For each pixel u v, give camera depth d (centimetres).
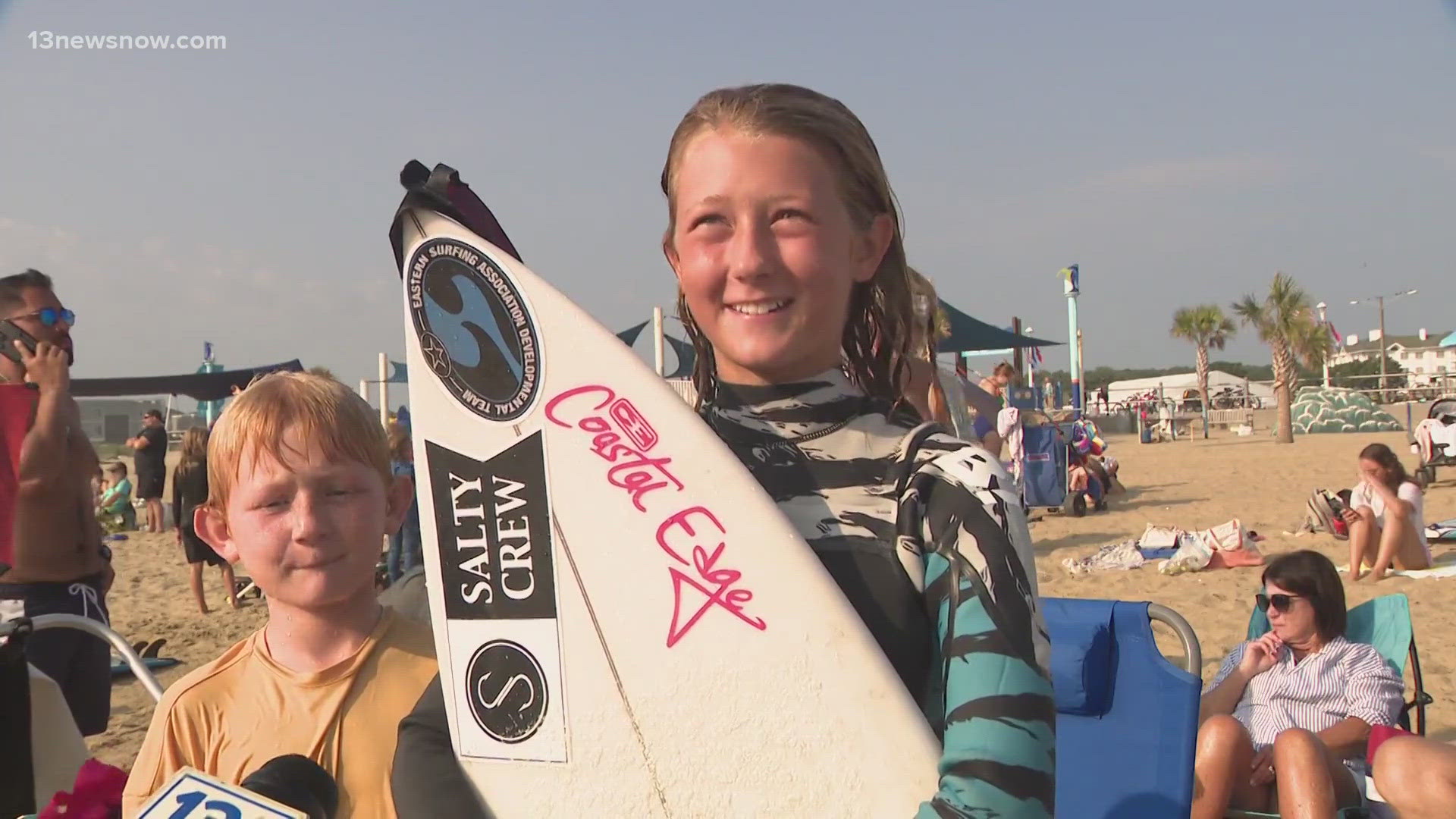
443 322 135
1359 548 793
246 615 857
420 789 128
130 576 1088
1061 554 985
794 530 115
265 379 174
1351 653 374
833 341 122
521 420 130
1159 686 262
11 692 219
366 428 173
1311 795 309
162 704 170
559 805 125
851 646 111
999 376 1252
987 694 99
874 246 128
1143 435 2942
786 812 113
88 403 5900
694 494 121
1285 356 3334
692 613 119
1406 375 4203
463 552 132
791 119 119
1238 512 1222
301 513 165
